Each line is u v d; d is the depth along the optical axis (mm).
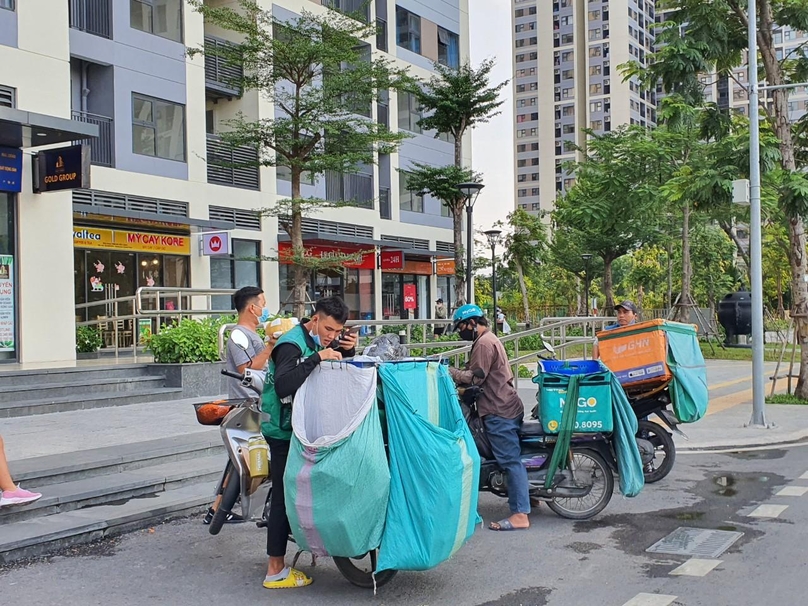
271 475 5125
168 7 21969
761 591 4949
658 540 6141
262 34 17078
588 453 6703
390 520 4672
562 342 15195
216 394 13445
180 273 22188
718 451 10164
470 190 19422
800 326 14688
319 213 27203
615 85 108375
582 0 111875
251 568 5570
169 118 21828
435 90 23031
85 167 13852
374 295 30719
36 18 14719
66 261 14852
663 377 7621
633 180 21766
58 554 5902
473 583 5199
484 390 6527
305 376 4738
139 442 8648
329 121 17969
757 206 11695
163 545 6141
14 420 10328
